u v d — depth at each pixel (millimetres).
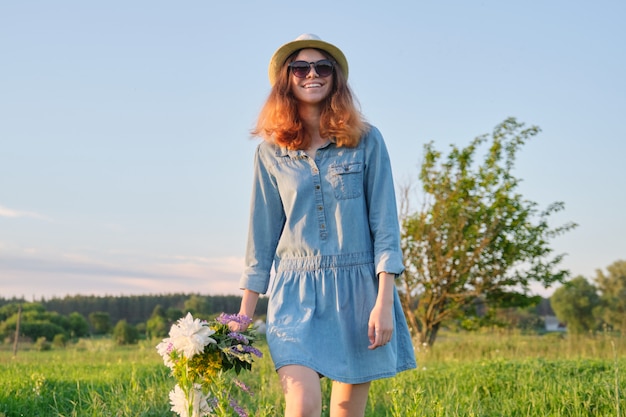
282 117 3277
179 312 49312
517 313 26906
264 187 3365
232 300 50031
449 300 18281
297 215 3199
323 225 3156
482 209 17906
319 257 3131
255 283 3328
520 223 17875
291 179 3215
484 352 14062
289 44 3398
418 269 18062
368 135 3248
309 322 3008
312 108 3332
